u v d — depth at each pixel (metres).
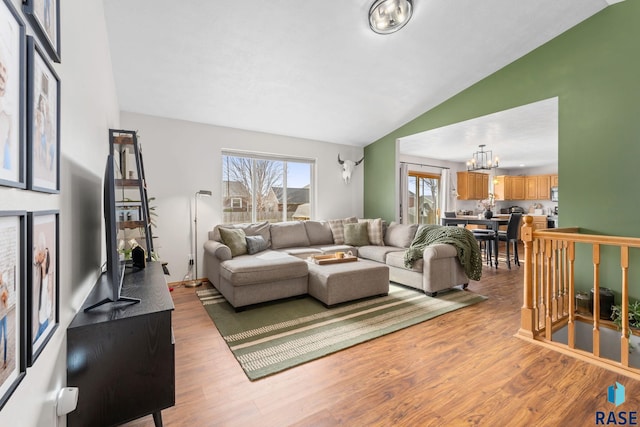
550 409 1.59
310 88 3.65
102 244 2.21
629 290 2.72
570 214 3.02
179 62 2.94
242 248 4.03
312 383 1.82
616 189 2.75
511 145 5.80
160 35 2.57
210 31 2.59
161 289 1.69
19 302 0.76
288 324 2.68
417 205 7.50
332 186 5.60
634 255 2.69
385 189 5.43
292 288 3.28
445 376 1.89
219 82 3.33
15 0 0.77
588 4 2.75
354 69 3.37
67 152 1.30
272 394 1.72
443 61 3.38
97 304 1.41
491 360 2.09
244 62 3.04
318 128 4.85
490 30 2.96
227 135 4.46
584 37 2.93
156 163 3.92
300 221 4.99
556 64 3.13
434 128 4.46
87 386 1.24
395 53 3.15
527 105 3.40
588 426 1.48
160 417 1.39
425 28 2.85
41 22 0.91
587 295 2.87
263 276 3.03
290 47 2.90
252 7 2.38
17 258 0.75
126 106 3.63
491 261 5.49
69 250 1.30
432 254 3.46
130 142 2.53
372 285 3.36
